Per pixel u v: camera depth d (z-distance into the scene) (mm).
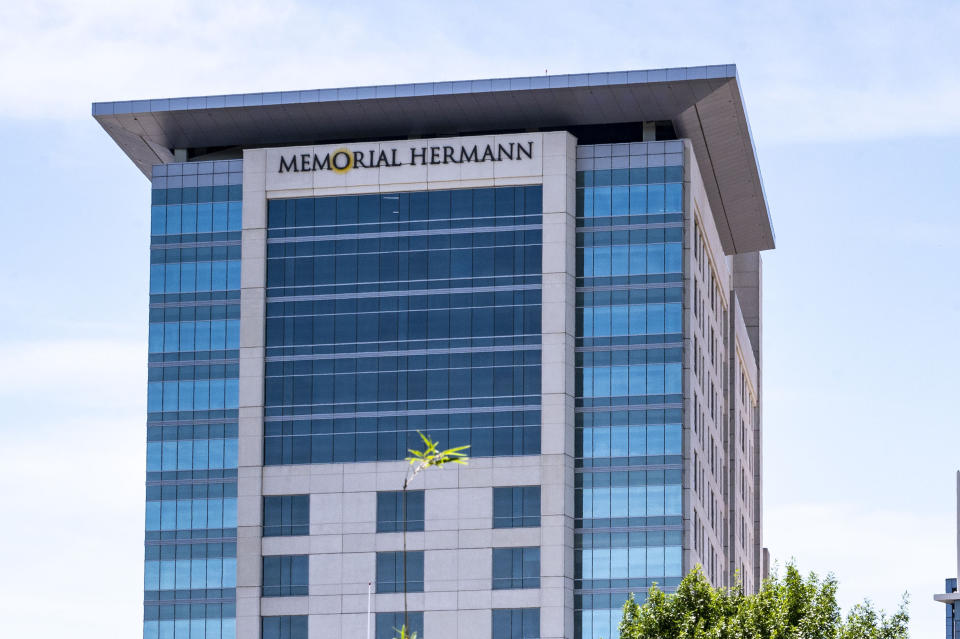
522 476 140750
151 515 146625
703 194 155875
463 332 144375
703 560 151375
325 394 145625
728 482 184375
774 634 93562
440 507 141500
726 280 182875
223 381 147750
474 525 140625
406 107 148250
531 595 138500
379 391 144750
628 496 140750
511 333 143500
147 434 148125
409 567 141000
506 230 145125
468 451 141875
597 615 139125
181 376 148375
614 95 145125
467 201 146375
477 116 149250
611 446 141875
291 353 147000
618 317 143750
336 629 141125
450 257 145750
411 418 143750
